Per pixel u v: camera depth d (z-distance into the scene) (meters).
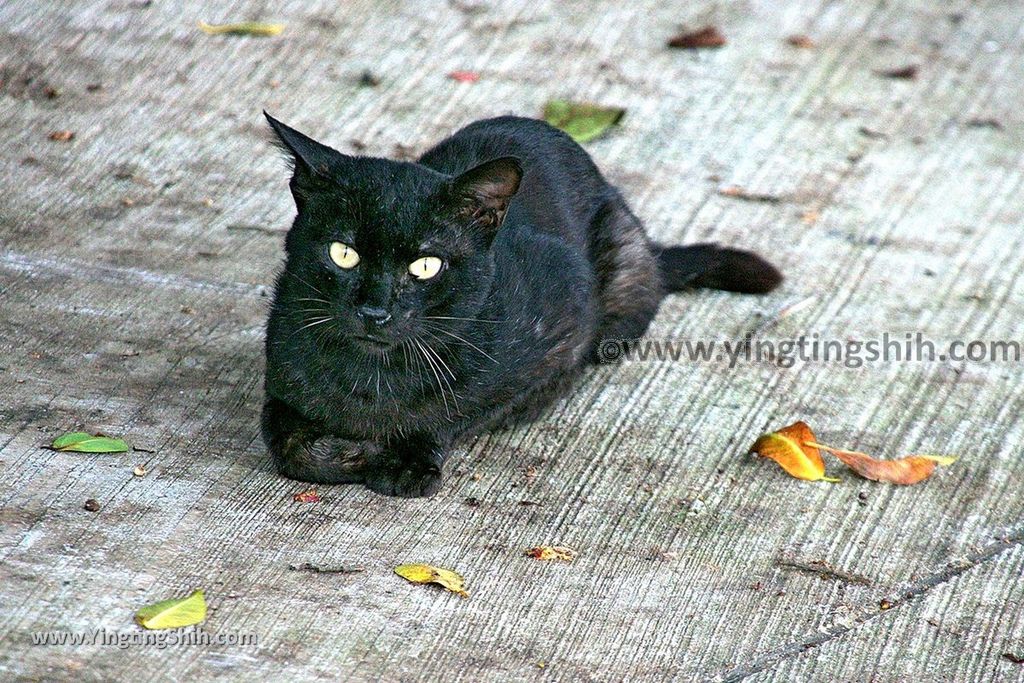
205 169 6.78
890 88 8.01
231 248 6.16
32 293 5.67
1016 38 8.65
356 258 4.38
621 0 8.75
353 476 4.73
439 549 4.41
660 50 8.21
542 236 5.15
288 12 8.27
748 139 7.39
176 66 7.62
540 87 7.71
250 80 7.56
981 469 5.05
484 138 5.54
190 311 5.66
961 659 4.11
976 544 4.64
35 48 7.65
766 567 4.48
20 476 4.50
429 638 4.00
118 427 4.87
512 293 4.81
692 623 4.20
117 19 8.02
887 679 4.02
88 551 4.16
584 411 5.31
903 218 6.79
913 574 4.48
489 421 4.98
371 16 8.31
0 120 7.00
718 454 5.07
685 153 7.22
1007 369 5.68
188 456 4.74
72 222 6.25
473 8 8.52
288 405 4.74
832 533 4.66
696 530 4.64
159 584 4.06
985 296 6.18
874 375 5.62
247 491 4.59
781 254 6.45
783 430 5.01
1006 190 7.08
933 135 7.57
